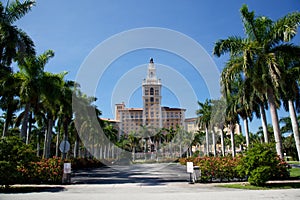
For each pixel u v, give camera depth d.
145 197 8.23
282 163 12.70
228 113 27.39
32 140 49.62
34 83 19.67
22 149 11.35
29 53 18.30
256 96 22.42
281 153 15.16
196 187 10.97
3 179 10.58
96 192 9.66
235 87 23.59
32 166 12.12
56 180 12.73
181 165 34.50
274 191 9.27
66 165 12.98
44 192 9.80
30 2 17.59
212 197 8.05
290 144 46.22
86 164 30.52
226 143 69.25
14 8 17.47
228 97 17.75
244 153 11.98
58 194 9.16
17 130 36.16
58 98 21.86
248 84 17.52
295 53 15.86
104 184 12.44
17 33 17.52
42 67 20.83
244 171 11.64
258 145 11.73
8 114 24.44
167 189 10.38
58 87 21.39
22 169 12.59
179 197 8.12
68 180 12.85
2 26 16.66
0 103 23.12
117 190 10.23
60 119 32.12
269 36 15.99
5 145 10.98
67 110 25.22
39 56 21.00
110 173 20.56
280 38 15.86
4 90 19.56
